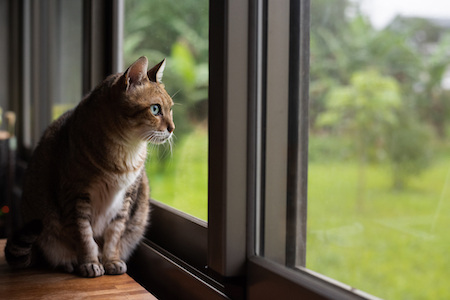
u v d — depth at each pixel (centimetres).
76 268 130
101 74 180
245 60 93
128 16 184
